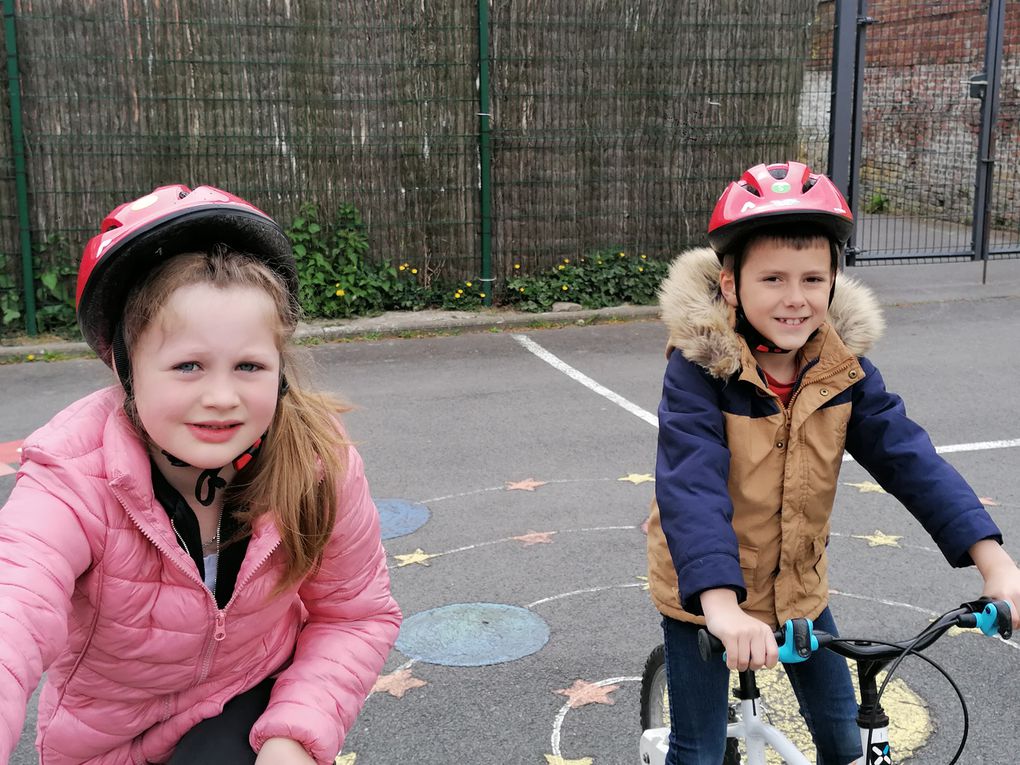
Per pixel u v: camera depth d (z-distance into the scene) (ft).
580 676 12.54
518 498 18.78
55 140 31.71
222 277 5.44
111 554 5.57
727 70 35.83
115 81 31.73
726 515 7.36
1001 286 38.52
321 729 5.82
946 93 50.29
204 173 32.81
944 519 7.48
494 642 13.38
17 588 4.92
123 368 5.74
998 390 25.73
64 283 32.73
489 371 28.91
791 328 7.78
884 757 6.59
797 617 8.34
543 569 15.67
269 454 5.97
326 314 34.24
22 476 5.50
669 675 8.38
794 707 11.67
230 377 5.49
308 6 32.65
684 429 7.77
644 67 35.24
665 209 36.50
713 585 6.93
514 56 34.22
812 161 37.37
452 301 35.50
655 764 9.36
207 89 32.40
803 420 7.95
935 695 11.98
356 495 6.31
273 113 33.04
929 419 23.39
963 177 49.98
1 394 27.53
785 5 35.73
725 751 9.03
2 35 30.71
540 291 35.63
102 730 6.09
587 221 36.06
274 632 6.46
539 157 35.22
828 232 7.78
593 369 28.91
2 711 4.49
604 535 16.97
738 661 6.39
